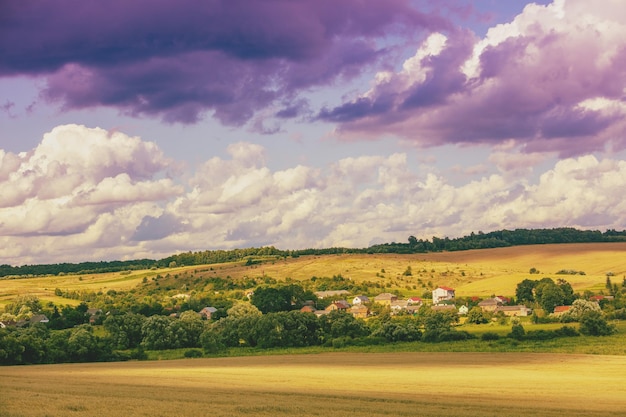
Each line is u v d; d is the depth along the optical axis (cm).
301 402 5981
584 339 13462
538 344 13050
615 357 11200
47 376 8981
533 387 7538
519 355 11781
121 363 12100
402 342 14025
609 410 5666
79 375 9169
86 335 13038
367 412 5397
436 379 8469
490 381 8200
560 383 7962
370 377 8725
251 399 6188
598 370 9575
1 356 11725
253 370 9975
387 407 5712
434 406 5816
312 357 12281
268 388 7306
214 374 9294
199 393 6694
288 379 8462
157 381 8138
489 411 5550
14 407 5566
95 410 5403
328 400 6162
